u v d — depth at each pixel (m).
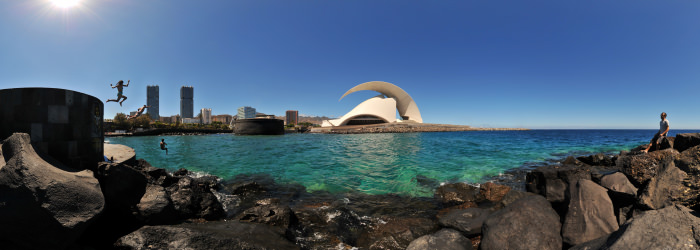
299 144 21.78
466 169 9.14
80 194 2.94
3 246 2.46
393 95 72.62
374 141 25.38
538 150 15.37
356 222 4.52
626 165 4.90
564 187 4.97
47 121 3.80
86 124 4.52
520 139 28.06
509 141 24.23
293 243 3.69
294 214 4.69
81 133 4.40
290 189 6.68
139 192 4.08
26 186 2.62
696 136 5.60
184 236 3.03
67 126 4.12
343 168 9.52
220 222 3.98
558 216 3.83
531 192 5.78
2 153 3.07
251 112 188.50
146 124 68.06
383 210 5.11
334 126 66.94
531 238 3.24
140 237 2.93
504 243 3.26
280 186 6.98
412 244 3.27
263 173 8.65
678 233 2.17
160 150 16.70
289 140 28.36
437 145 19.47
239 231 3.56
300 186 6.97
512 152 14.30
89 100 4.61
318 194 6.23
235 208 5.36
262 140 28.69
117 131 59.78
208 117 185.00
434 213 4.95
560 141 24.22
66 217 2.67
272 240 3.51
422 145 19.58
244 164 10.52
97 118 4.86
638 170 4.62
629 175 4.72
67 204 2.76
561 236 3.38
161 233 3.05
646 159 4.66
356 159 11.85
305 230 4.21
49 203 2.63
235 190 6.30
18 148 3.01
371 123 69.00
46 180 2.76
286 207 4.61
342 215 4.80
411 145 19.66
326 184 7.17
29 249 2.53
